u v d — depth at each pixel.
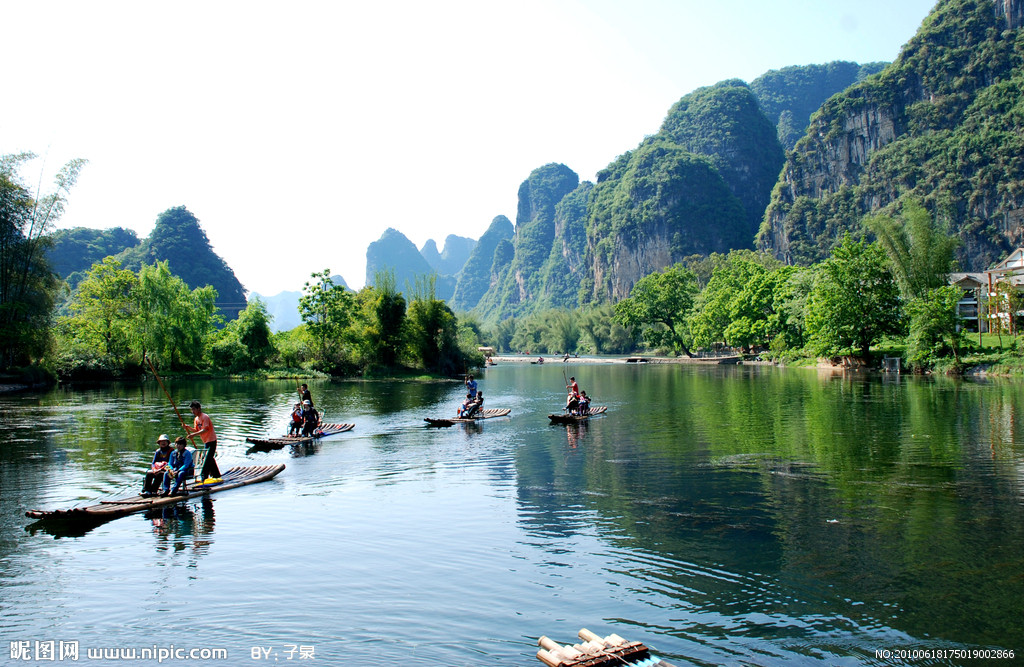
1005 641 9.09
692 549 12.84
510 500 16.73
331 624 9.72
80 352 68.81
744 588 10.94
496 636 9.35
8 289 58.47
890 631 9.42
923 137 192.75
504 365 120.94
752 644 9.08
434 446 25.42
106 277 73.00
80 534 14.07
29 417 35.59
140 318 72.06
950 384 48.50
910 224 72.69
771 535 13.62
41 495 17.64
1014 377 51.38
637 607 10.26
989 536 13.34
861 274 67.75
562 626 9.66
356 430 30.48
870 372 66.12
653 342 134.62
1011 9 190.75
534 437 27.59
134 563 12.24
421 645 9.09
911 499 16.23
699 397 44.78
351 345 78.81
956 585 10.93
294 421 28.30
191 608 10.30
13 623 9.83
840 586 10.96
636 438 26.77
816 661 8.63
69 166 61.06
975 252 168.75
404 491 17.81
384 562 12.25
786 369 79.25
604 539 13.48
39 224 60.16
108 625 9.76
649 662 8.45
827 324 70.00
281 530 14.25
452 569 11.88
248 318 78.62
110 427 31.33
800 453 22.52
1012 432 25.84
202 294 87.31
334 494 17.50
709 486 17.98
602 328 169.62
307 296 77.50
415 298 82.75
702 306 119.69
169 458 17.59
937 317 59.81
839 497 16.55
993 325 75.69
